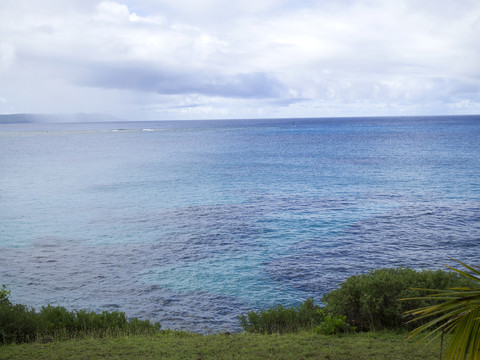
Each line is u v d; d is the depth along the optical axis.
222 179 60.28
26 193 51.66
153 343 9.66
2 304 11.41
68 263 24.03
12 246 27.80
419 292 10.16
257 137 176.50
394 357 7.98
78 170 76.50
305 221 33.38
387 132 193.12
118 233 30.95
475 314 3.34
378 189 48.50
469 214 34.19
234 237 29.16
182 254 25.52
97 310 17.58
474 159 79.25
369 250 25.41
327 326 10.12
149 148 129.00
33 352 8.82
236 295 19.05
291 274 21.62
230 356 8.31
